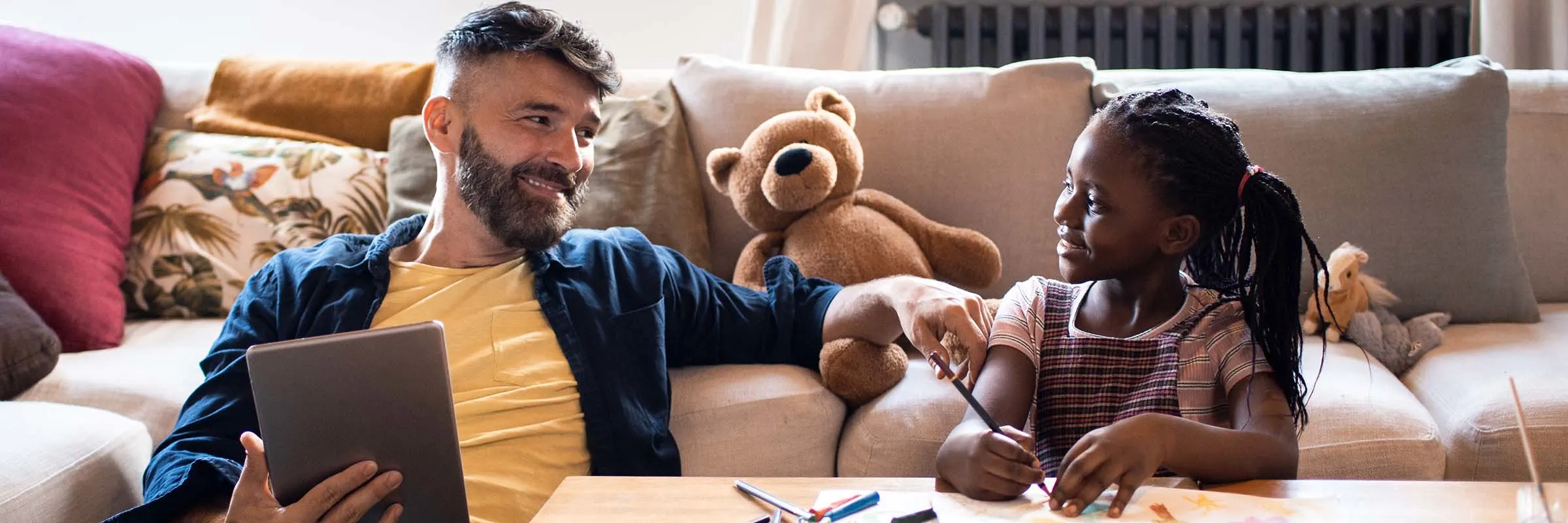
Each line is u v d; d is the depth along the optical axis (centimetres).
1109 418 114
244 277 191
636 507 89
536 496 125
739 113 190
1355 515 83
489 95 130
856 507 87
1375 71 186
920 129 185
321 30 263
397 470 89
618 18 265
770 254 178
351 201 196
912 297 130
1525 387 140
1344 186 177
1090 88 187
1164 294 114
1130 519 83
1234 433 95
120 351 171
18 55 187
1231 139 108
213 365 128
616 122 190
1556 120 193
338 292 133
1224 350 111
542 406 130
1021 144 183
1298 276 108
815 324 150
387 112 205
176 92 212
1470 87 177
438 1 260
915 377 151
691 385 146
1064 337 118
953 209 184
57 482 125
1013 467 88
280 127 207
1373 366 156
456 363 130
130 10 262
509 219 131
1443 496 86
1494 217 175
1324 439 132
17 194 173
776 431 141
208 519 107
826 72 195
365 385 88
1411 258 175
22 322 151
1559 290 191
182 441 117
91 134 187
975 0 265
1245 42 272
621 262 143
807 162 162
